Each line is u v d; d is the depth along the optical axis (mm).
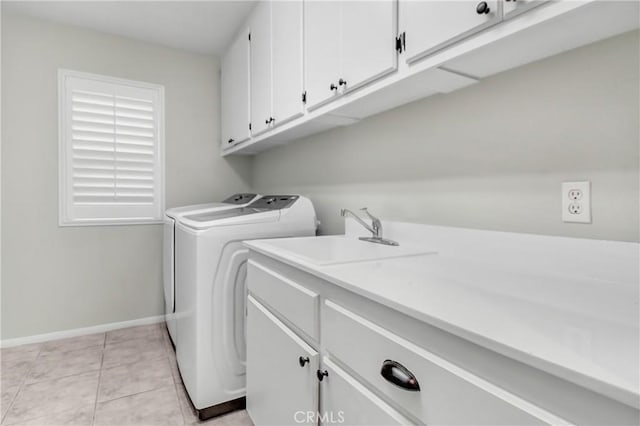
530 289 792
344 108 1425
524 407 471
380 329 745
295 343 1069
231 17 2293
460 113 1240
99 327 2596
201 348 1578
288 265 1152
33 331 2385
